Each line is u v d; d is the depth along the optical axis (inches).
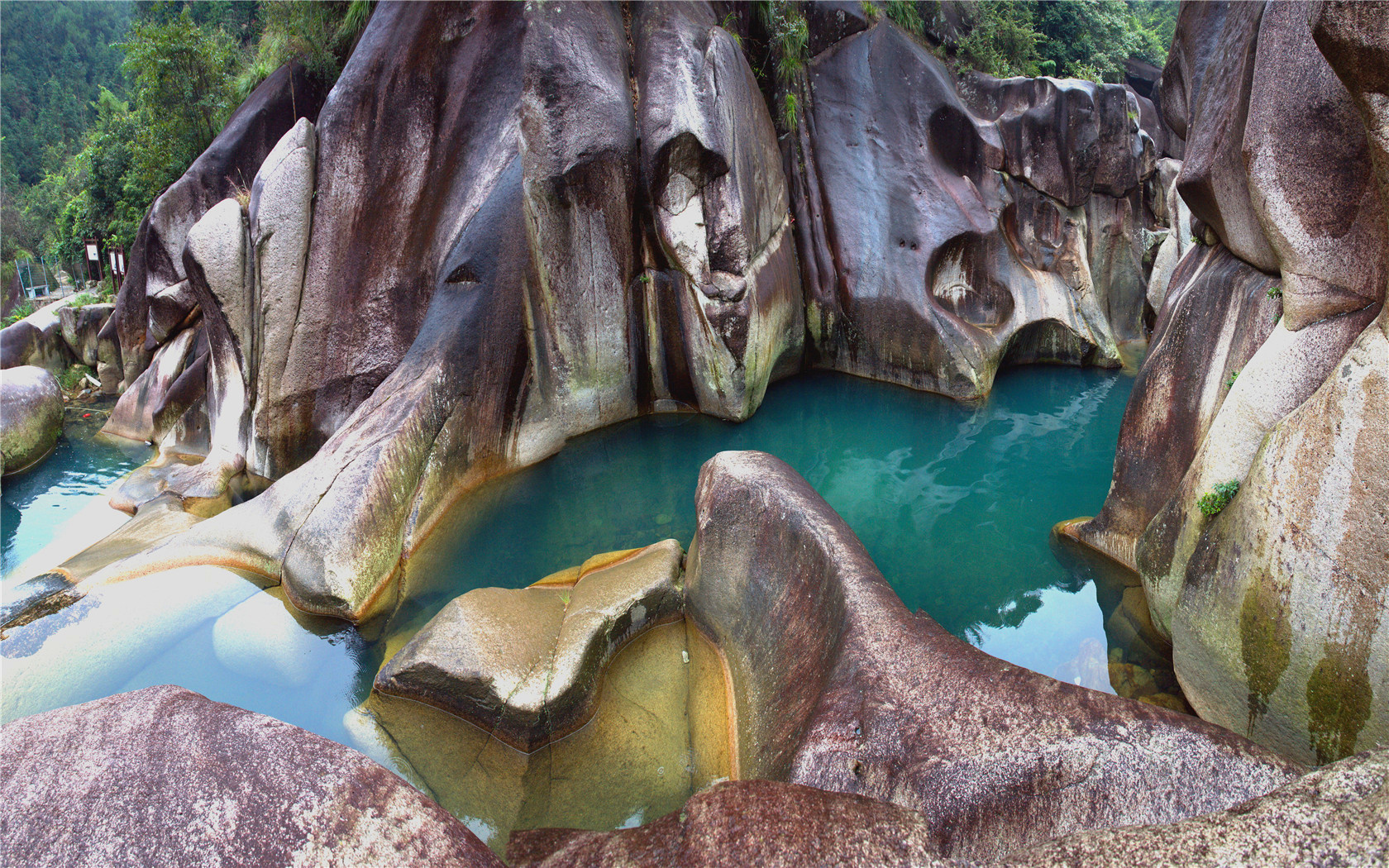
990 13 594.9
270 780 107.3
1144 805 114.0
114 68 2859.3
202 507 347.9
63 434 487.8
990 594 271.7
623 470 385.4
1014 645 241.8
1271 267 209.0
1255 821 85.4
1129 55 899.4
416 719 200.8
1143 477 257.4
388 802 108.4
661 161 391.9
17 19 2704.2
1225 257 238.8
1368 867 74.7
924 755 127.7
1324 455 154.3
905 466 390.9
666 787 179.8
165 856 96.7
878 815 114.8
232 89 578.2
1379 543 141.8
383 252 377.7
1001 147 510.9
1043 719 129.5
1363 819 78.9
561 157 372.5
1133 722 125.4
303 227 372.2
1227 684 177.3
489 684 194.7
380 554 271.3
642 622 240.8
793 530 213.3
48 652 222.4
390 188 378.3
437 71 381.1
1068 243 539.5
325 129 379.2
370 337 378.6
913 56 501.7
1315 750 155.5
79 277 1188.5
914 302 482.6
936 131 502.0
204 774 107.2
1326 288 176.6
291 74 493.7
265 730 116.2
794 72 500.1
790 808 114.3
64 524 350.6
